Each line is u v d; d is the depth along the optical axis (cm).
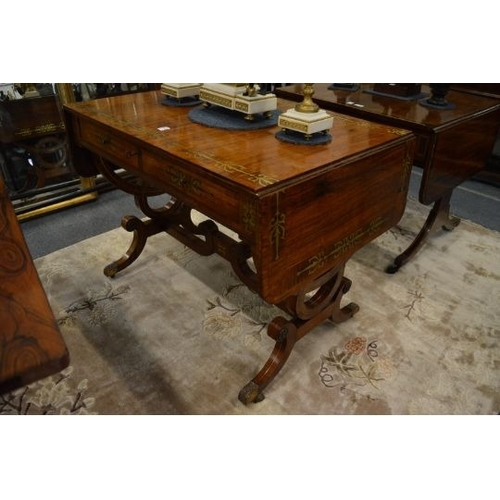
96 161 167
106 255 206
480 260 205
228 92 137
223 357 152
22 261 67
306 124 117
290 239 105
